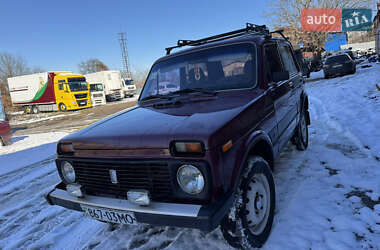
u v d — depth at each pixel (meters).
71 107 23.75
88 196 2.16
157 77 3.15
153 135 1.81
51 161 6.37
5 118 15.62
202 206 1.63
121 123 2.26
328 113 6.50
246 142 2.00
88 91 25.12
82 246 2.62
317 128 5.54
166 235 2.57
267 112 2.53
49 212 3.58
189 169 1.69
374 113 5.45
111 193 2.07
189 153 1.69
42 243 2.76
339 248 2.05
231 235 1.94
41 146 8.72
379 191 2.74
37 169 5.80
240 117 2.00
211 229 1.56
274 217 2.56
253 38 2.81
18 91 27.67
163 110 2.41
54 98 24.61
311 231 2.29
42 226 3.20
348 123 5.21
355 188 2.88
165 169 1.77
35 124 18.22
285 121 3.22
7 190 4.65
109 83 31.78
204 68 2.82
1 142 9.91
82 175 2.22
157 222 1.73
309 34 24.75
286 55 3.76
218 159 1.68
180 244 2.39
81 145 2.15
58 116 21.36
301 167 3.65
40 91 25.45
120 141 1.93
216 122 1.83
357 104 6.66
